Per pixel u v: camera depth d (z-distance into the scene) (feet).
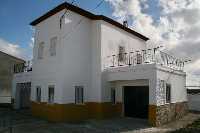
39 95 59.36
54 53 55.47
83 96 55.16
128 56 65.16
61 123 49.08
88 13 56.65
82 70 55.52
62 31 52.75
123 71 53.21
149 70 48.75
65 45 52.70
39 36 61.41
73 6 53.72
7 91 108.06
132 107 56.90
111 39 59.67
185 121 54.13
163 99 50.57
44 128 44.14
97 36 57.21
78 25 55.72
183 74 63.93
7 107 80.23
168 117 52.44
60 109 50.78
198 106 77.30
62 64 51.85
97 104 55.16
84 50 56.49
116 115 57.82
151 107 47.60
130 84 56.49
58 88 51.98
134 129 43.86
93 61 57.26
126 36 65.26
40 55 60.59
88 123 49.21
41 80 58.54
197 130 39.06
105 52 57.36
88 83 56.49
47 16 57.93
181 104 61.77
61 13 53.93
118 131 42.09
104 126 46.21
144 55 59.47
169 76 54.65
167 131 42.24
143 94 55.26
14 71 77.61
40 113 57.36
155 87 47.44
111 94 57.82
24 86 75.87
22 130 42.34
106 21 58.34
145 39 73.46
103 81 55.93
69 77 52.75
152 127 46.01
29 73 66.90
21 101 75.46
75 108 53.11
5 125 47.01
